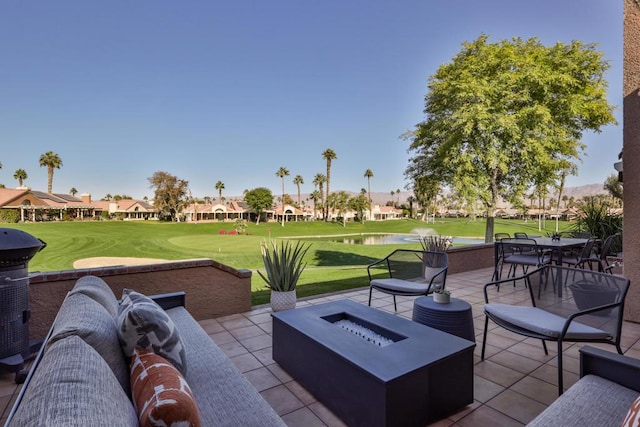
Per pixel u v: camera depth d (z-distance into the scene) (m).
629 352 2.83
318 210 72.62
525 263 4.92
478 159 8.90
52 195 49.16
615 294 2.23
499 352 2.82
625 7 3.50
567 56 8.87
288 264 3.92
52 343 1.10
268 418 1.32
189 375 1.65
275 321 2.60
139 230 30.09
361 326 2.50
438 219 48.06
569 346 2.93
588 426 1.22
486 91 8.26
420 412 1.76
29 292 2.73
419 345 2.00
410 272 4.30
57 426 0.61
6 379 2.38
